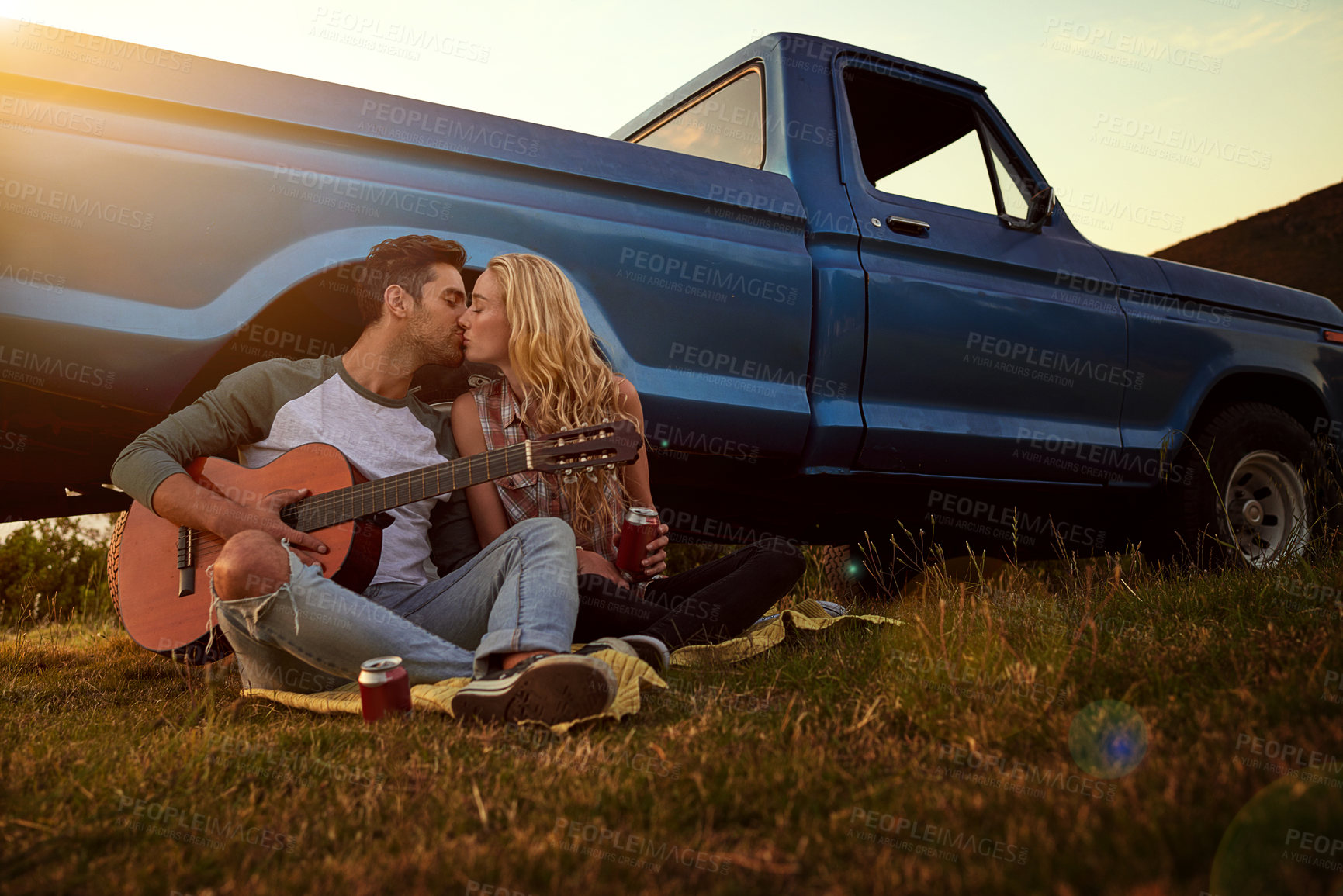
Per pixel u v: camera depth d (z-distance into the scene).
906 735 1.35
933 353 2.86
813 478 2.86
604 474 2.17
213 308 1.95
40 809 1.18
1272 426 3.52
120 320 1.88
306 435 2.05
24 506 2.70
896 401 2.82
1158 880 0.78
